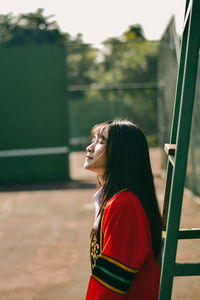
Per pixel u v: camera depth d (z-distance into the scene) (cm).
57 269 415
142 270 141
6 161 1038
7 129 1036
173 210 127
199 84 665
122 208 134
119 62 1124
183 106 126
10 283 383
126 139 144
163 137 970
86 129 1494
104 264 130
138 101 1202
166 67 902
